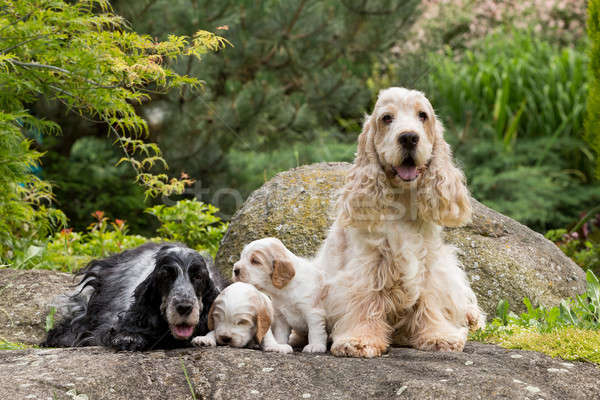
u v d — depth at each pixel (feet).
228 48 33.88
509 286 17.79
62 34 15.46
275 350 12.55
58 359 11.19
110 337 12.15
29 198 22.52
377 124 14.19
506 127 44.24
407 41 38.81
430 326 13.71
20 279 18.10
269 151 35.53
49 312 16.29
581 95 43.09
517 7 52.13
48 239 23.20
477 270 17.99
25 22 15.56
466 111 43.96
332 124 39.29
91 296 14.87
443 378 10.74
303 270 13.69
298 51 35.58
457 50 49.37
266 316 12.46
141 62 15.08
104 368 10.64
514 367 11.49
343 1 35.24
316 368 11.30
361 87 36.14
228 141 34.73
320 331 13.42
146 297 11.96
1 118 16.99
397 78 39.40
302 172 20.84
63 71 15.37
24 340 15.43
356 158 14.78
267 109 33.91
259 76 35.14
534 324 15.02
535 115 43.50
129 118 17.34
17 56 16.07
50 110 36.55
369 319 13.58
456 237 18.67
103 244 24.08
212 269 14.69
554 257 19.03
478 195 39.78
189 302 11.30
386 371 11.12
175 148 34.04
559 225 38.99
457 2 46.75
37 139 23.43
